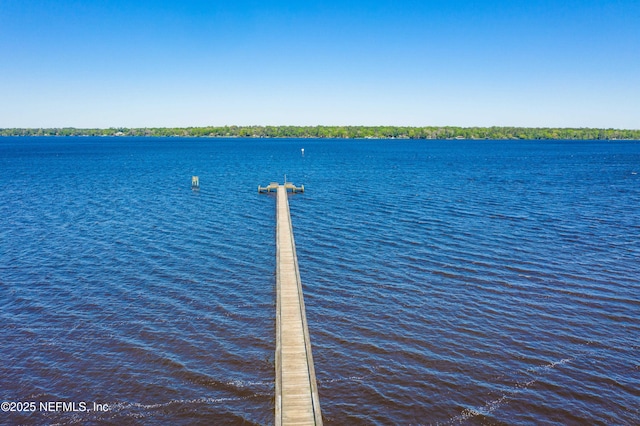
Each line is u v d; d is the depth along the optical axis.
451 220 47.06
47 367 20.08
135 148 196.88
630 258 33.91
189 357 21.02
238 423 17.00
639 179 82.12
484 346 22.12
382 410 17.75
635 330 23.38
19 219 46.78
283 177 86.69
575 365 20.53
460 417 17.41
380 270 32.09
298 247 37.66
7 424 16.72
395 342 22.48
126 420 17.08
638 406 17.88
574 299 26.92
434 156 149.88
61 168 101.12
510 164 116.94
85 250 36.09
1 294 27.34
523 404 18.08
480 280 29.98
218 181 80.19
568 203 56.69
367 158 139.00
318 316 25.11
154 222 46.19
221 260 34.19
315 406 15.80
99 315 24.86
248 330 23.52
